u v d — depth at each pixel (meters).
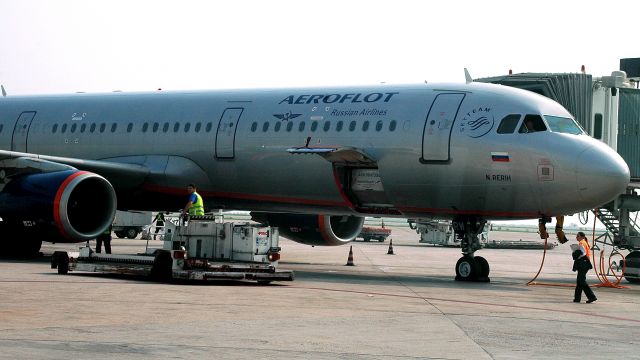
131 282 18.70
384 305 15.98
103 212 23.98
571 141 21.56
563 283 24.44
